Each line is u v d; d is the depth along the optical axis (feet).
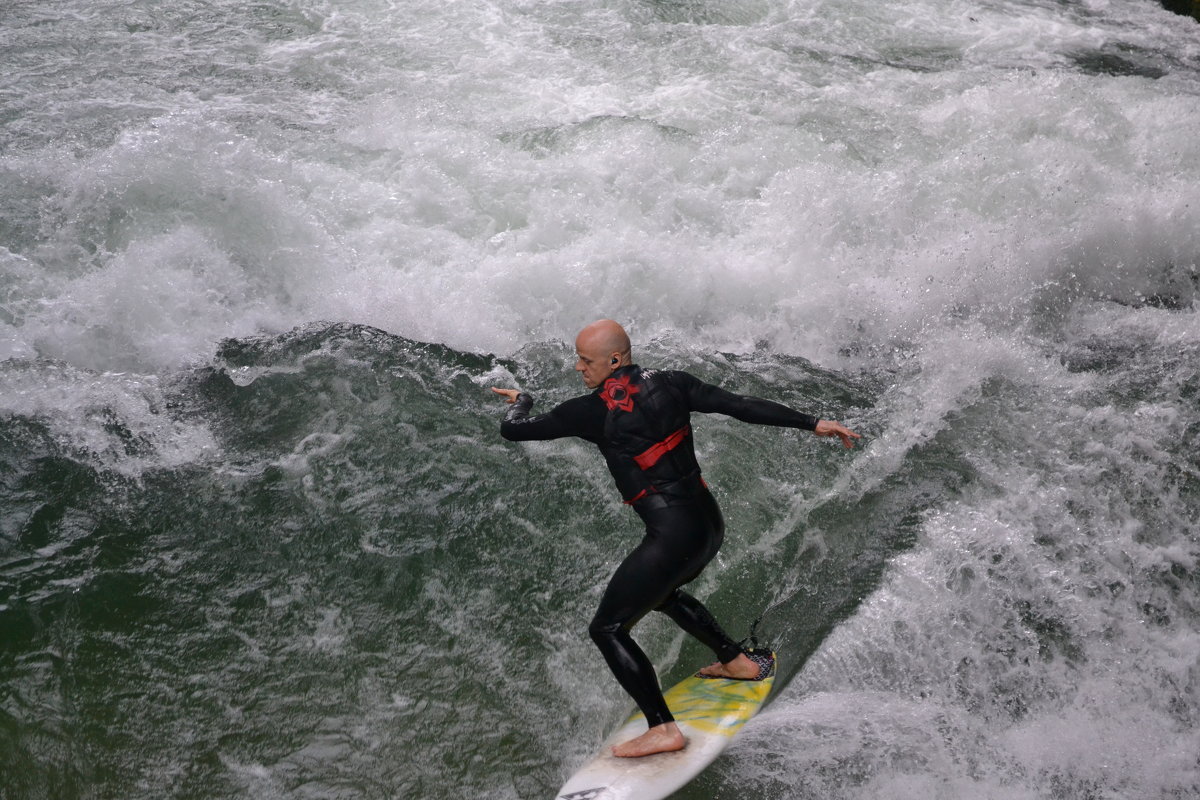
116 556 60.95
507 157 96.89
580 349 50.62
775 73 121.60
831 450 71.10
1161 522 65.72
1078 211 92.43
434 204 90.33
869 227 90.68
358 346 78.18
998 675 56.70
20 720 51.67
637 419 49.88
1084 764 52.06
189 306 79.05
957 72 125.08
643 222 90.12
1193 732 53.93
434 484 67.10
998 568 62.03
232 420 71.77
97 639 56.13
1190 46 142.41
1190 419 74.13
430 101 108.58
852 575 62.44
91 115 100.58
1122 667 57.11
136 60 114.52
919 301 85.35
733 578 62.64
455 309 81.20
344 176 91.66
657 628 59.00
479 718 53.72
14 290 77.87
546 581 61.26
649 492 50.06
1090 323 86.63
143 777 49.93
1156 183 98.12
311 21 128.36
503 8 135.13
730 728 50.65
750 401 50.85
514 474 68.13
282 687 54.49
